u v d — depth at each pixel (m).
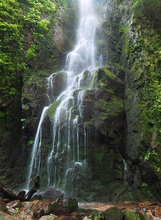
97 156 9.31
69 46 15.17
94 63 14.22
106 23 15.47
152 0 11.66
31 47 13.45
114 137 9.52
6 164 10.64
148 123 9.04
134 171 9.17
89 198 8.45
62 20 16.12
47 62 13.42
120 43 13.40
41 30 14.25
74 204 6.40
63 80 12.14
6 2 13.56
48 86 11.53
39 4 15.10
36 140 10.29
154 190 8.40
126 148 9.70
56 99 11.39
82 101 9.84
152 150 8.47
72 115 9.70
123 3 15.10
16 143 11.12
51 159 9.50
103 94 10.23
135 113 9.63
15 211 5.77
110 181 9.13
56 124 9.78
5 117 11.37
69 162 9.20
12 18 13.34
